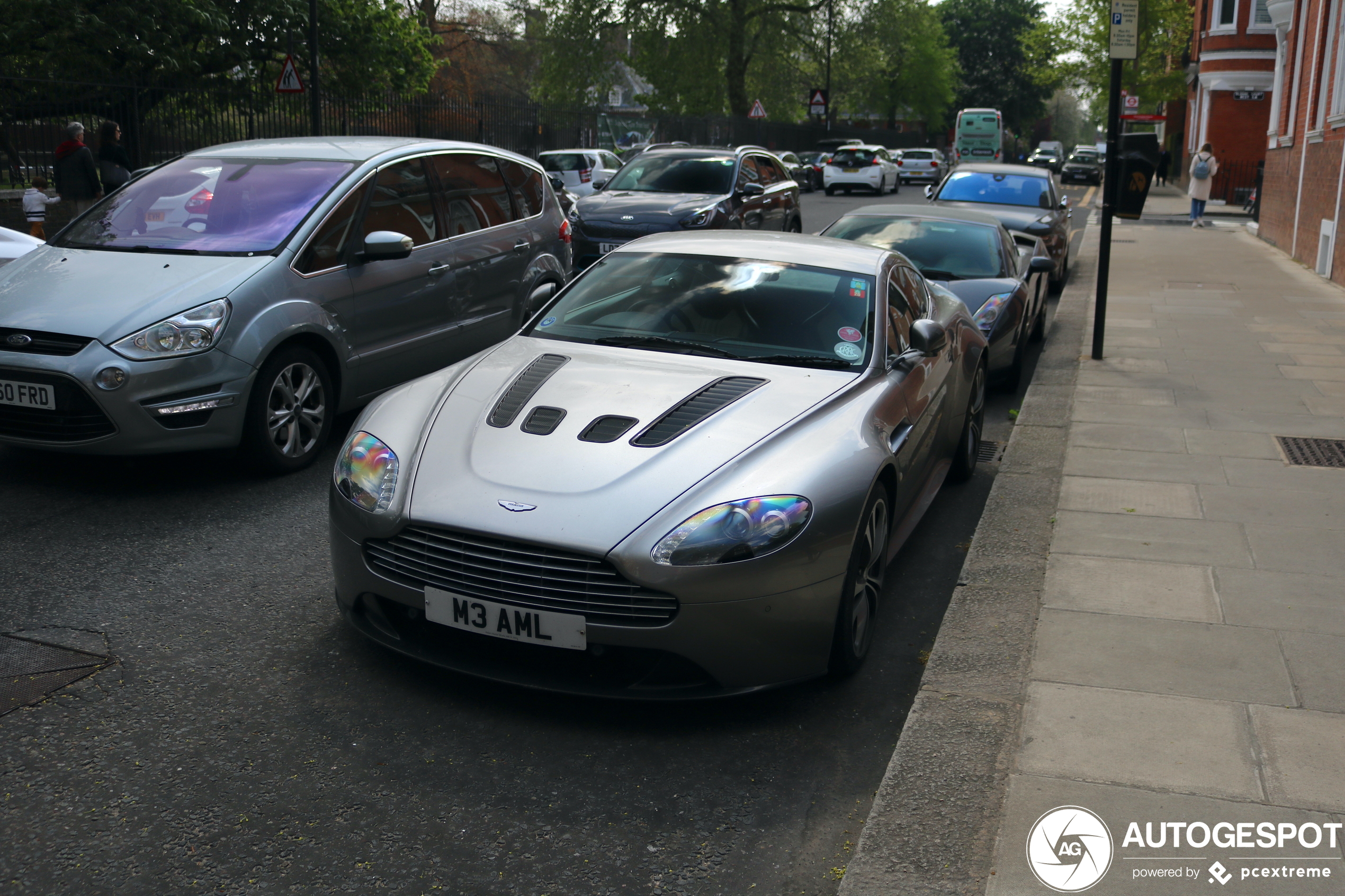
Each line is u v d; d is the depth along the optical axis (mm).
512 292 7605
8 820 2830
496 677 3393
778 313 4609
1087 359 9008
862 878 2584
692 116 39562
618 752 3283
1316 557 4605
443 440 3701
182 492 5508
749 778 3176
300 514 5254
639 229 12211
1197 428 6758
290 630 4004
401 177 6738
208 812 2902
